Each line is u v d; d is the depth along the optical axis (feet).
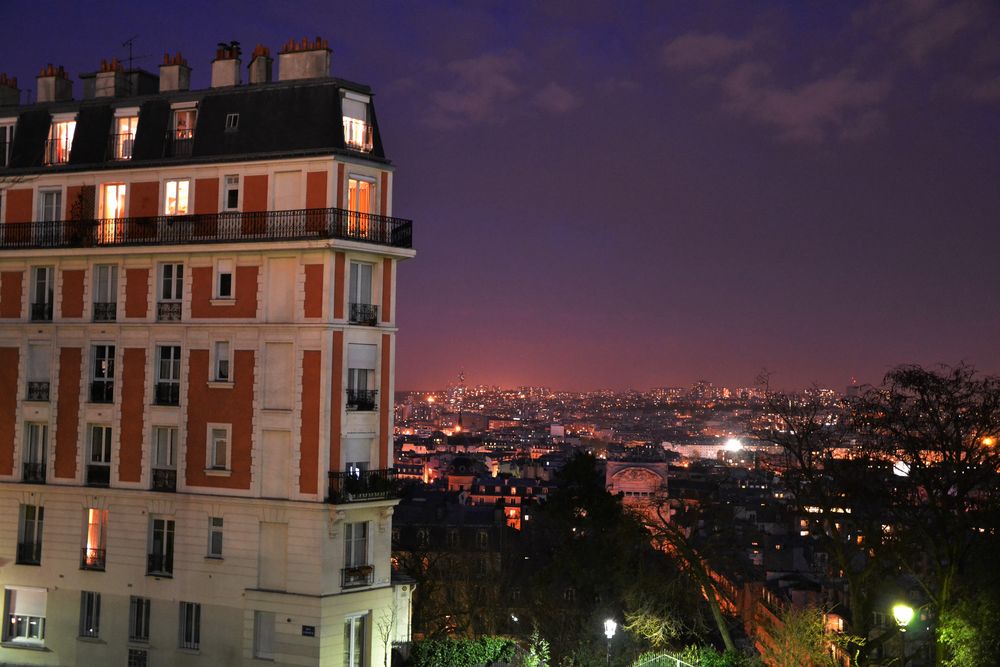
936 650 162.91
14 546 173.27
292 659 155.53
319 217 159.53
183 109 172.76
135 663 164.66
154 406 167.02
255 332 161.58
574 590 237.45
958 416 165.27
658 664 165.99
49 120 180.65
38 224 176.24
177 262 168.14
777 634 176.86
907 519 171.63
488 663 168.45
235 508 160.45
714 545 217.36
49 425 173.06
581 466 241.76
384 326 165.58
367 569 161.27
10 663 170.91
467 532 467.93
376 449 164.55
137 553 166.20
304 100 165.78
